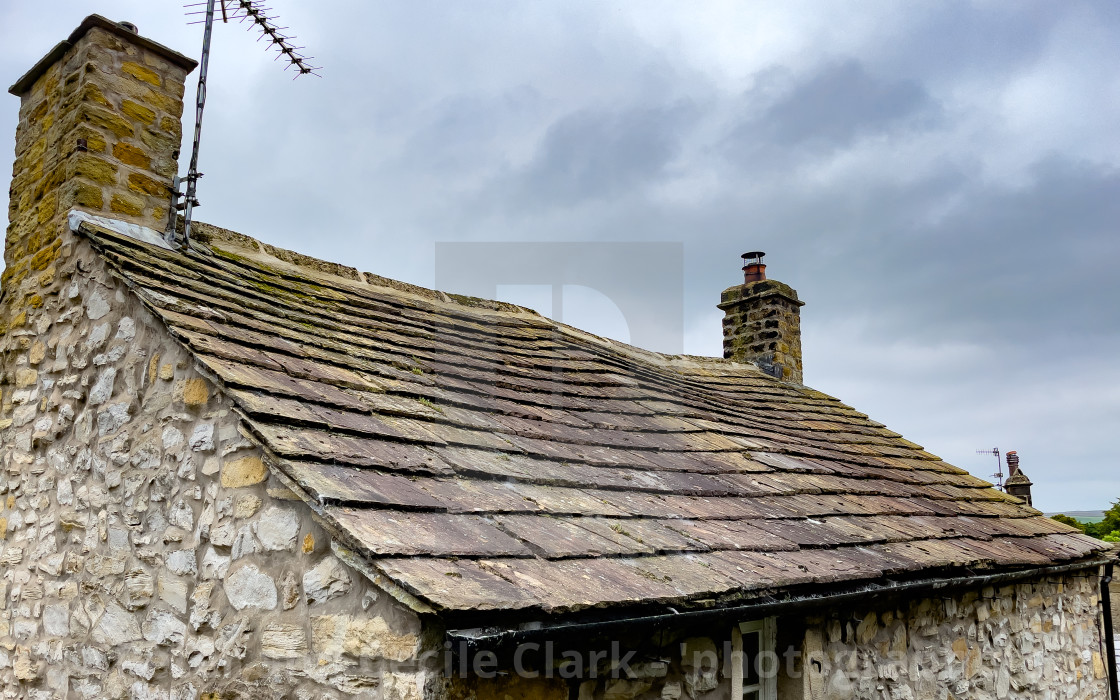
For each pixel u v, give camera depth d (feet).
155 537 13.23
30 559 16.15
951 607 20.49
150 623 12.90
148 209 18.08
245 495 11.68
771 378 35.86
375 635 9.55
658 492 15.85
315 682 10.16
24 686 15.56
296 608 10.61
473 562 9.88
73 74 17.90
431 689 9.14
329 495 9.91
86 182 17.06
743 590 12.20
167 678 12.39
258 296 17.17
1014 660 22.90
